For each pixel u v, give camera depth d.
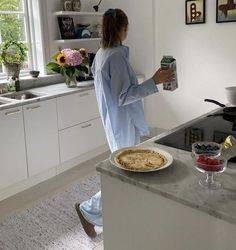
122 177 1.19
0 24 3.40
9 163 2.76
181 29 3.81
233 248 0.97
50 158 3.12
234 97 2.04
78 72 3.49
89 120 3.48
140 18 4.11
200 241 1.05
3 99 2.93
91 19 4.19
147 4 3.99
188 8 3.67
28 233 2.30
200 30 3.66
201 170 1.11
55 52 3.81
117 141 2.04
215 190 1.07
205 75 3.76
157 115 4.34
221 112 2.00
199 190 1.07
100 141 3.68
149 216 1.17
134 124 2.07
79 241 2.20
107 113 2.01
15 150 2.78
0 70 3.46
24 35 3.66
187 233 1.08
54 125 3.10
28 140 2.88
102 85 1.92
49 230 2.33
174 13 3.82
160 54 4.08
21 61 3.31
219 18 3.47
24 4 3.57
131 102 1.88
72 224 2.40
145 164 1.24
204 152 1.18
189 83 3.92
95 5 4.18
